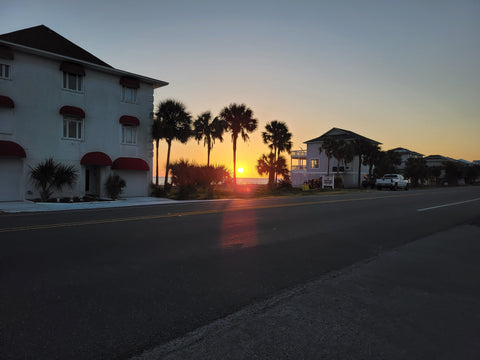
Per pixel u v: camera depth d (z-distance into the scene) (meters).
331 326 2.91
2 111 16.41
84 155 19.52
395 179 37.62
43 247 6.02
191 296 3.65
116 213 11.91
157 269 4.70
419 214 12.13
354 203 16.94
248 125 35.41
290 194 27.52
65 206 14.72
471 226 9.22
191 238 7.07
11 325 2.86
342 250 6.09
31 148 17.39
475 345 2.58
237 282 4.16
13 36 18.94
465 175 75.56
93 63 20.03
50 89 18.14
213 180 28.14
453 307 3.38
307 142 51.91
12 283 4.01
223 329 2.84
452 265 5.07
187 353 2.43
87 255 5.46
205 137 36.12
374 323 2.98
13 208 13.58
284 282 4.19
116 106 21.12
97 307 3.30
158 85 23.62
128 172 21.91
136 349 2.49
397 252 5.96
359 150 43.16
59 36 21.45
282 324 2.95
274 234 7.67
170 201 18.78
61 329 2.80
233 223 9.37
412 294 3.77
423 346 2.56
